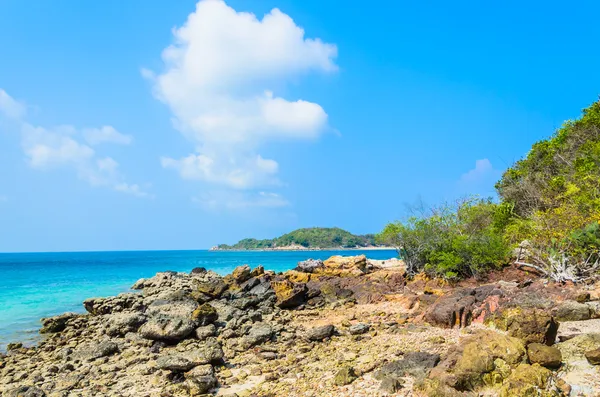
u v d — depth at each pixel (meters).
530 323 10.95
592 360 9.84
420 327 16.59
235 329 19.09
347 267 34.12
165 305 22.89
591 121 32.03
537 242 23.05
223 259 117.12
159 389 12.24
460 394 8.87
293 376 12.27
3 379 13.99
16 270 70.38
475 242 25.34
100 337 19.69
